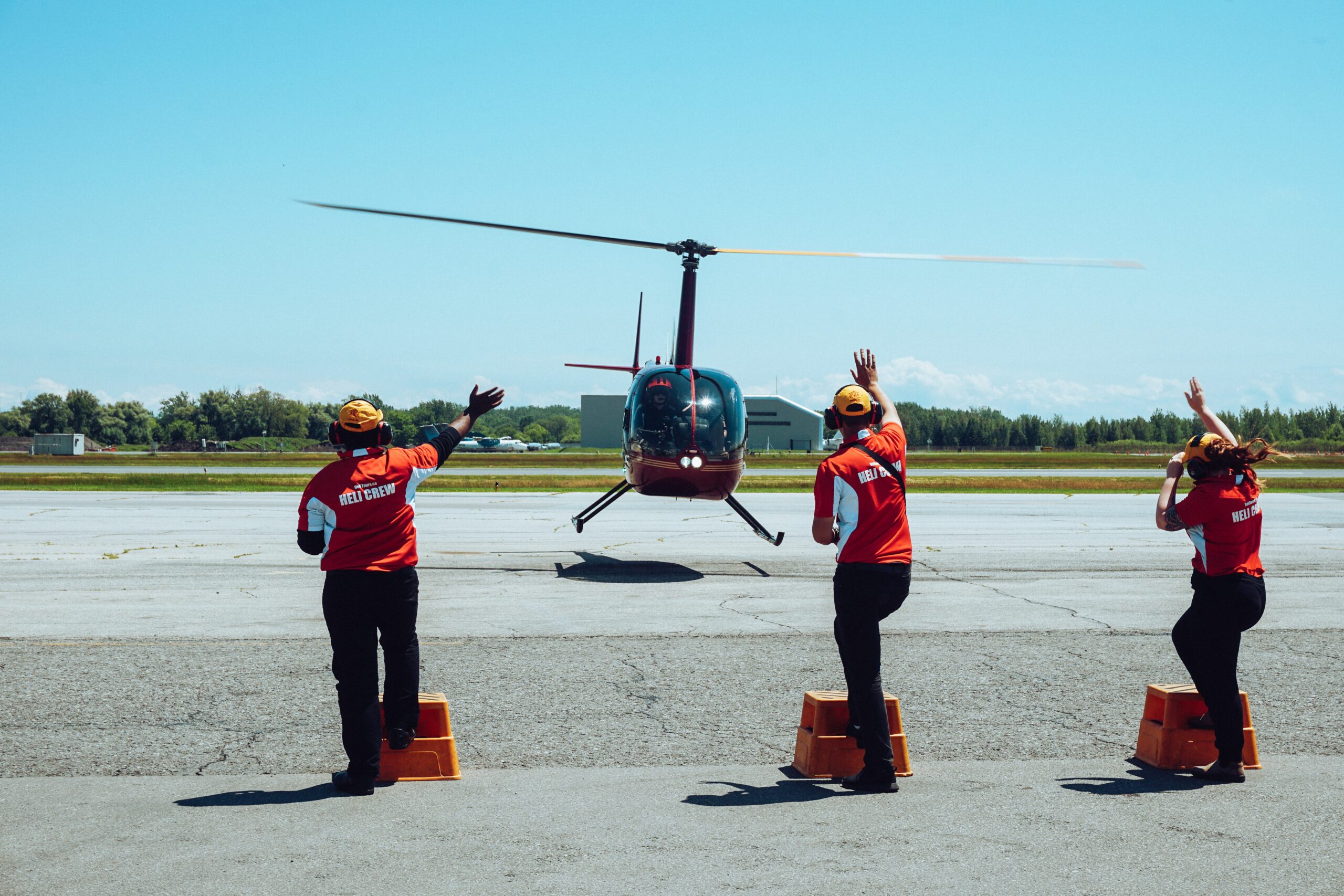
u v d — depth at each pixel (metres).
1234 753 4.48
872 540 4.38
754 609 9.64
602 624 8.79
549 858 3.51
